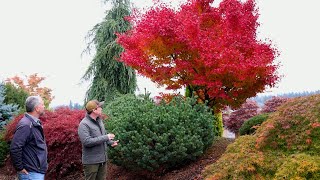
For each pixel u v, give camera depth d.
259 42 9.87
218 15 10.34
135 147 7.65
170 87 10.31
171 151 7.71
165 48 9.66
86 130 6.14
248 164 5.10
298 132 5.25
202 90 10.95
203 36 9.66
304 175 4.36
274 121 5.65
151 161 7.58
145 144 7.67
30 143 5.18
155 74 10.00
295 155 4.78
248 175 5.06
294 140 5.17
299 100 5.89
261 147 5.48
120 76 17.17
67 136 8.75
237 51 9.03
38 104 5.29
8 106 12.33
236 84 9.44
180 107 8.58
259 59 8.89
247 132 10.60
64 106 10.98
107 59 16.92
